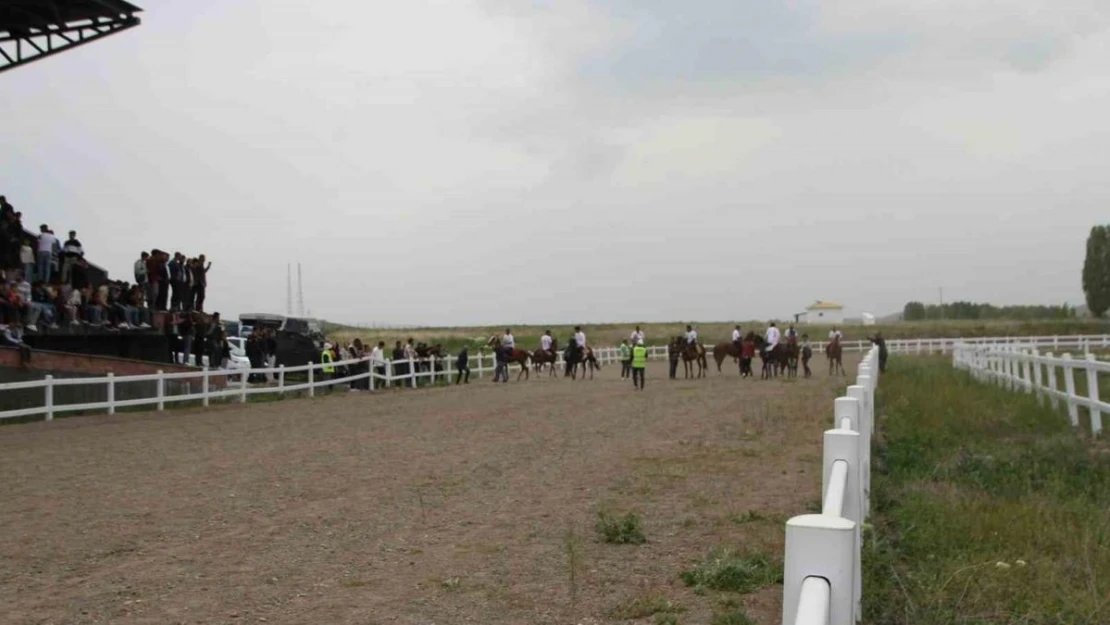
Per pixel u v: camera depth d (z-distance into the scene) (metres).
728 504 10.48
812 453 14.56
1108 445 13.66
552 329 103.81
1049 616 6.16
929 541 8.16
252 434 18.55
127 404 23.27
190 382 27.19
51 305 25.00
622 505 10.51
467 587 7.29
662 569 7.75
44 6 24.88
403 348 37.69
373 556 8.30
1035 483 11.25
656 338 82.69
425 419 21.39
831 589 3.03
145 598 7.02
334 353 33.81
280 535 9.16
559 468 13.41
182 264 30.81
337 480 12.52
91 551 8.54
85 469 13.80
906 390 22.59
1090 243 93.62
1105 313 92.81
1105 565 7.20
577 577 7.54
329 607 6.78
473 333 95.75
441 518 9.94
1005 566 7.09
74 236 28.12
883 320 116.50
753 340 38.72
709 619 6.41
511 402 26.23
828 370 42.78
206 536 9.13
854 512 5.39
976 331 82.19
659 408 23.34
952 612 6.16
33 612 6.66
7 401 22.12
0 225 25.14
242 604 6.85
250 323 46.03
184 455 15.34
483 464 13.92
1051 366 17.67
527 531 9.27
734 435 17.14
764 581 7.27
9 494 11.64
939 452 13.48
